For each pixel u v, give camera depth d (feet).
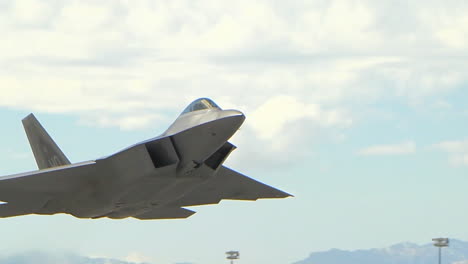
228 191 381.19
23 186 318.04
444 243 413.39
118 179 313.73
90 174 315.58
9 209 336.90
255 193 386.32
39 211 342.64
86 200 332.19
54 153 398.01
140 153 301.63
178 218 400.47
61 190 325.01
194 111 310.24
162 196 324.60
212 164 317.42
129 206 333.62
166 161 304.50
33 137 408.87
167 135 305.12
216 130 294.25
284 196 391.04
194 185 320.09
